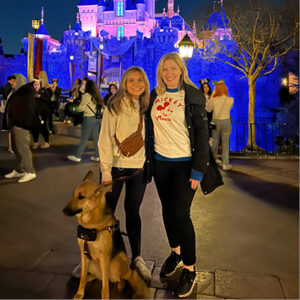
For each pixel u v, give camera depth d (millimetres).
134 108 2688
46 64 45219
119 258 2426
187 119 2578
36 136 8867
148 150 2789
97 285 2635
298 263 3057
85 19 56188
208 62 36344
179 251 2885
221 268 2951
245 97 34719
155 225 3986
